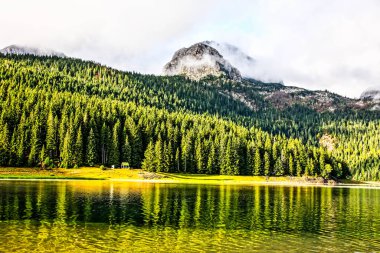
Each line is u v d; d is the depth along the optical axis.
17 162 143.38
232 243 43.75
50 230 46.56
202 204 75.56
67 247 39.38
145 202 75.12
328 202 88.25
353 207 79.75
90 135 158.38
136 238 44.50
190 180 156.62
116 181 136.25
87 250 38.66
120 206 68.31
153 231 48.50
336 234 50.72
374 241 47.09
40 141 151.25
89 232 46.47
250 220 58.97
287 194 106.00
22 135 146.38
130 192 93.94
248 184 152.62
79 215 57.38
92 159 156.75
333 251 42.00
